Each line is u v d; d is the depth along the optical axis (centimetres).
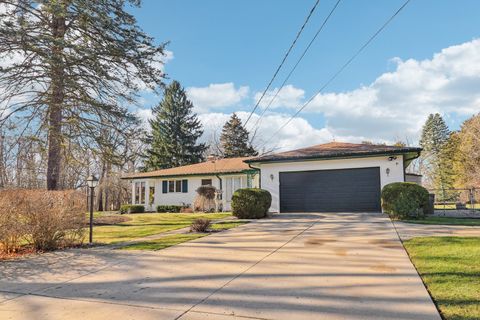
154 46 1318
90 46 1193
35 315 365
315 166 1498
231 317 342
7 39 1018
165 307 377
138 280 499
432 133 5031
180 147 4219
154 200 2527
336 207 1448
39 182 1958
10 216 729
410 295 390
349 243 728
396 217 1145
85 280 510
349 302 375
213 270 538
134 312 364
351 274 488
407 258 575
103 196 3161
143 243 836
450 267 494
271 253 653
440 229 886
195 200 2175
